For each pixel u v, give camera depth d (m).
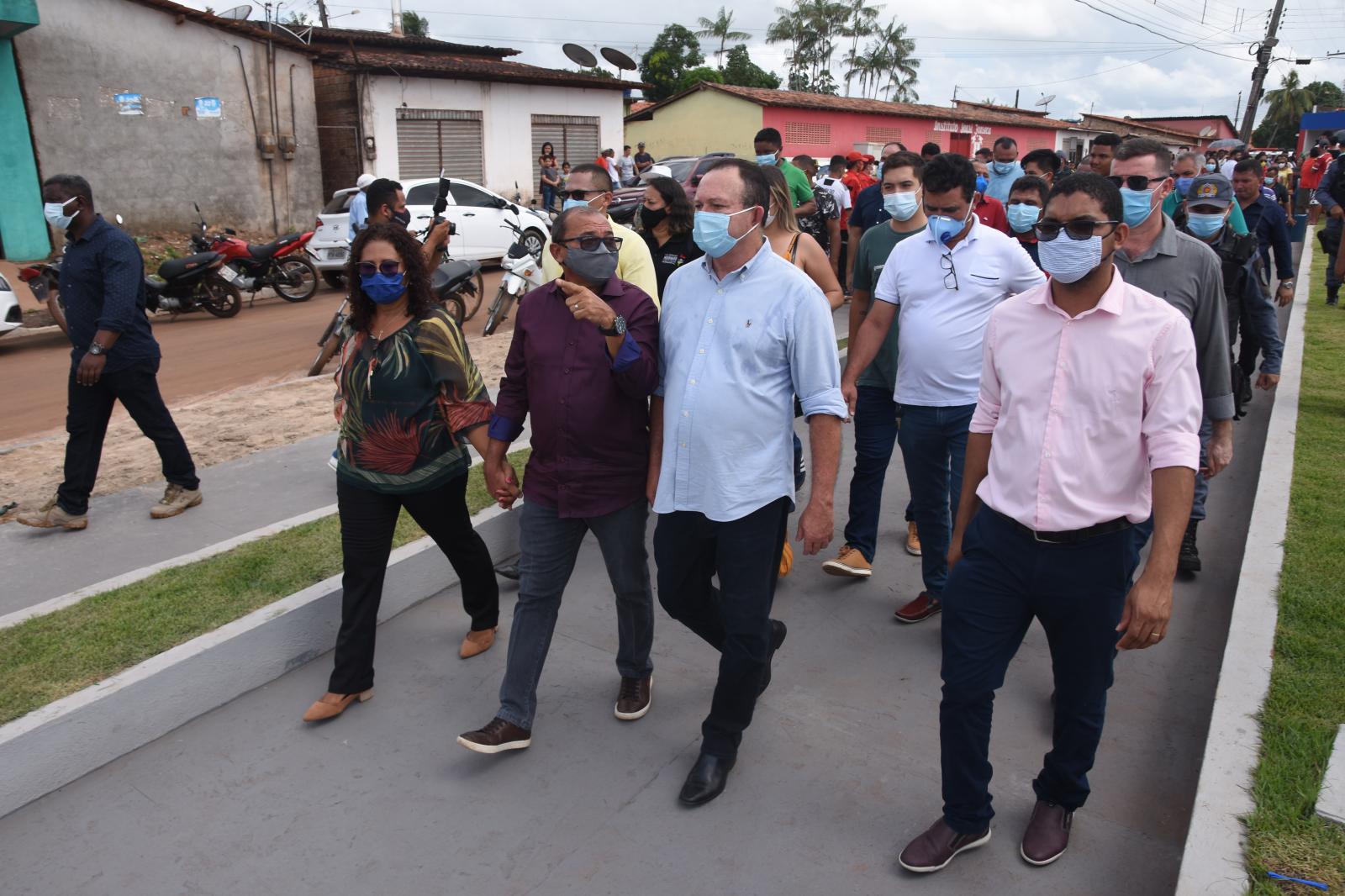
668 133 34.34
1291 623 3.67
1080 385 2.45
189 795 3.21
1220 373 3.66
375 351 3.43
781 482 2.99
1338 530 4.55
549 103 23.42
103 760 3.36
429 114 20.97
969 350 3.93
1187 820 2.99
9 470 6.51
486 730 3.28
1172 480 2.33
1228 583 4.65
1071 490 2.47
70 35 15.51
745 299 2.95
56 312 10.62
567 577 3.38
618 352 3.00
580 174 4.79
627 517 3.29
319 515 5.17
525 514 3.31
